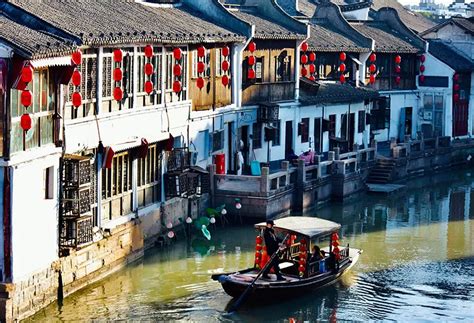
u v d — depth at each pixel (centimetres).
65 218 4081
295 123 7175
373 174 7469
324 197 6600
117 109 4712
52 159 3978
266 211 5709
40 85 3853
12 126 3619
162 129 5234
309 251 4403
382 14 9288
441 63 8981
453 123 9181
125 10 5362
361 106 8169
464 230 5947
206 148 5928
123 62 4766
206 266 4797
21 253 3750
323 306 4266
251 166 6488
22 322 3762
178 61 5478
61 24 4275
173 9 6103
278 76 6975
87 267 4316
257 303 4184
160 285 4441
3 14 3916
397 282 4678
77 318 3916
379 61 8531
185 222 5466
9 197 3666
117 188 4669
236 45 6341
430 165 8294
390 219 6238
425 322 4094
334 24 8375
